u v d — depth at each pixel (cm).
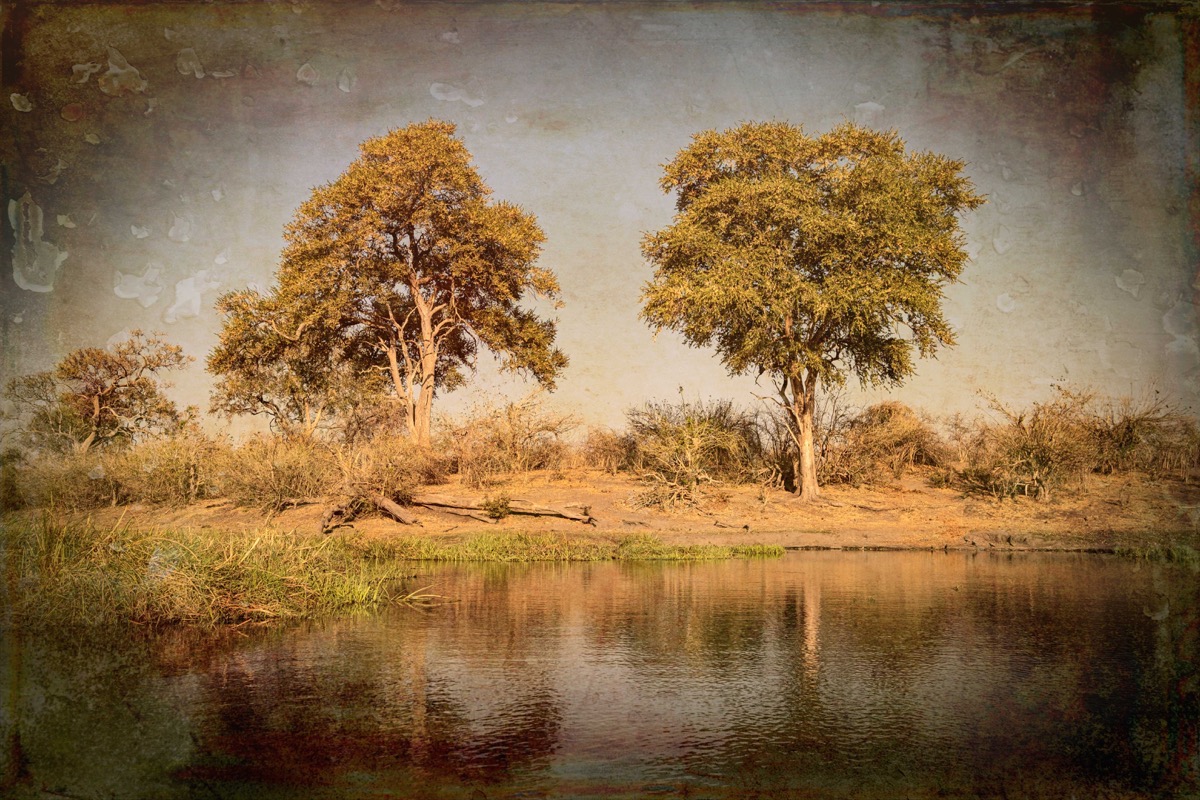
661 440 1950
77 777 465
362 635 801
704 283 1872
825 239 1855
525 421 2211
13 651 743
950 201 1867
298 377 2323
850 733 524
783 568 1270
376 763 477
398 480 1739
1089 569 1244
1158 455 1936
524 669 668
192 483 1805
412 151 2203
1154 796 444
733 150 1909
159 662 703
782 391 1933
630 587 1078
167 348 2002
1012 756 490
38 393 1606
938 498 1922
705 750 494
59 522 1112
